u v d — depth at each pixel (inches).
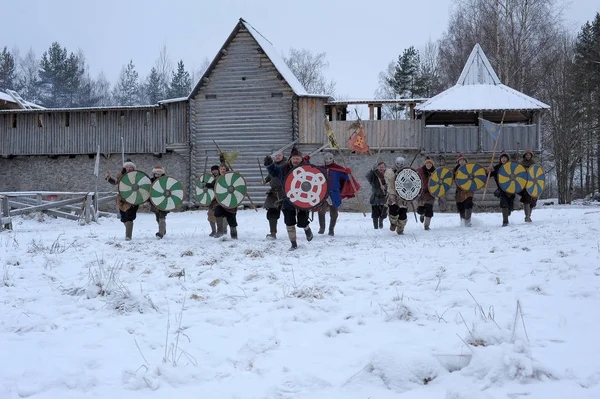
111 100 3137.3
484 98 1079.0
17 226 704.4
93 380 160.6
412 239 461.7
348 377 157.4
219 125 1150.3
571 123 1636.3
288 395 147.0
